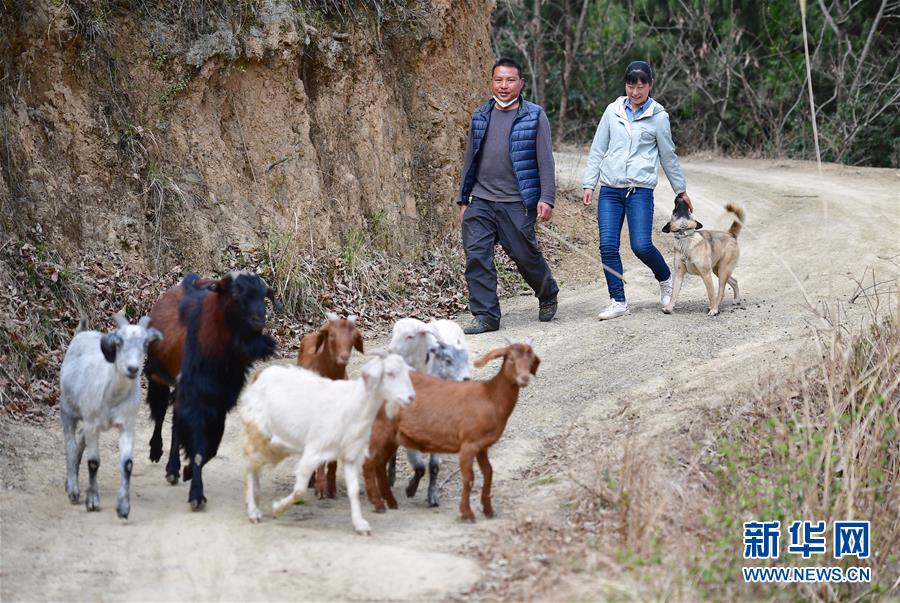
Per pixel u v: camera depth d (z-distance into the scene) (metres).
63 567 7.19
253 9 15.26
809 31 34.91
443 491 9.03
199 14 14.74
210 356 8.31
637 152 13.40
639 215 13.45
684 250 13.50
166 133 14.28
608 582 7.02
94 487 8.20
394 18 17.53
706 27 36.03
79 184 13.17
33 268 11.91
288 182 15.28
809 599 7.88
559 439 9.97
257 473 8.17
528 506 8.44
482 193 13.41
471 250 13.41
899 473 8.99
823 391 10.12
